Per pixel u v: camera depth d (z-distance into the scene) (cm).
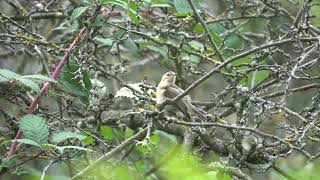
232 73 872
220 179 800
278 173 887
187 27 1123
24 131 714
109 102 922
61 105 949
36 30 1169
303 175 753
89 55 880
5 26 938
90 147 912
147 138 729
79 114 963
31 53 1130
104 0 838
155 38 995
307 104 1161
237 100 888
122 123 1025
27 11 1141
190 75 1198
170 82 905
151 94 938
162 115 768
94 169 824
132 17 948
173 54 1052
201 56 948
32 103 816
